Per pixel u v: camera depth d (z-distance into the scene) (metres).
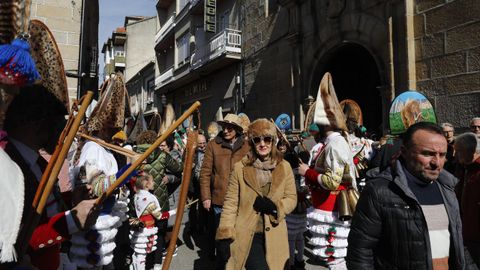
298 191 4.12
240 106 14.56
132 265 4.23
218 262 3.90
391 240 1.89
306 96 10.75
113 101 2.97
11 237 1.04
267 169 2.99
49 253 1.72
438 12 7.11
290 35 11.00
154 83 27.50
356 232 1.99
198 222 6.43
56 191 1.88
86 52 8.90
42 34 1.78
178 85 21.89
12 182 1.10
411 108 3.22
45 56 1.79
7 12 1.35
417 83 7.53
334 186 3.05
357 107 5.77
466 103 6.57
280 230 2.87
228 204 2.94
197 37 19.41
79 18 6.68
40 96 1.52
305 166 3.43
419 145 1.86
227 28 14.95
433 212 1.88
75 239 2.71
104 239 2.79
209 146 4.62
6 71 1.25
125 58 33.62
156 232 4.16
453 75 6.82
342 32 9.45
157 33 26.62
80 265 2.70
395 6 7.97
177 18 21.80
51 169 1.42
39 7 6.36
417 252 1.84
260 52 13.07
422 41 7.43
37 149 1.56
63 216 1.67
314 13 10.42
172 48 25.22
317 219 3.28
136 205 4.09
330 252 3.23
